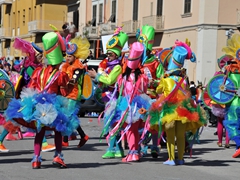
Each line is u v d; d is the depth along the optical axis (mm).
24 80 11562
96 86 13211
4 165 10047
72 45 11555
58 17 56656
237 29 34406
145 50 10891
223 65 14547
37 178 8797
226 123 12547
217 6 34156
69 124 9414
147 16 40250
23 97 9289
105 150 12617
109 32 45219
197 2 35000
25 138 14891
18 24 64000
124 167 10148
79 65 11586
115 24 45406
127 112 10492
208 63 34438
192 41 35500
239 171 10234
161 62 12234
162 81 10188
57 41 9445
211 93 12672
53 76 9398
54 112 9078
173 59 10398
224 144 14836
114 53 11148
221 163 11156
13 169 9602
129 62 10680
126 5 44156
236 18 34344
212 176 9547
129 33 42406
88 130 17750
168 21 38562
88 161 10820
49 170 9531
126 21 43062
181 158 10688
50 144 12914
